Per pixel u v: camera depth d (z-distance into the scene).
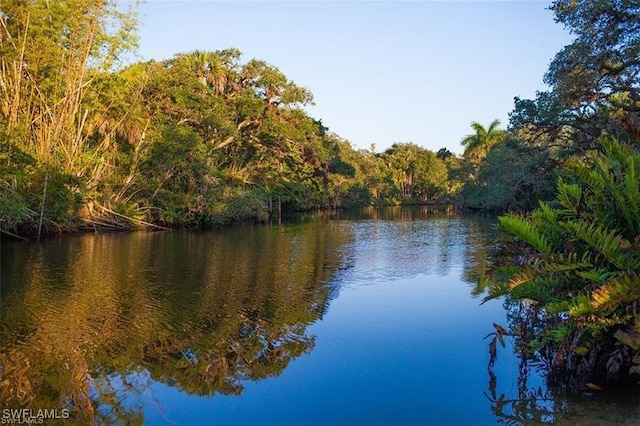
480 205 53.28
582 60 16.86
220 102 37.59
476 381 6.54
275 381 6.63
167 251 19.66
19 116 23.61
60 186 23.70
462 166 60.00
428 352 7.69
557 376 6.42
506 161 28.03
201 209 32.56
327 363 7.29
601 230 6.24
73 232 26.03
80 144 26.36
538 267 6.20
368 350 7.80
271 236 26.80
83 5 24.25
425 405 5.86
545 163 19.91
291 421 5.52
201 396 6.20
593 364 6.04
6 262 16.22
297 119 42.97
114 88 27.41
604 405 5.64
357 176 65.38
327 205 61.03
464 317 9.74
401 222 39.09
